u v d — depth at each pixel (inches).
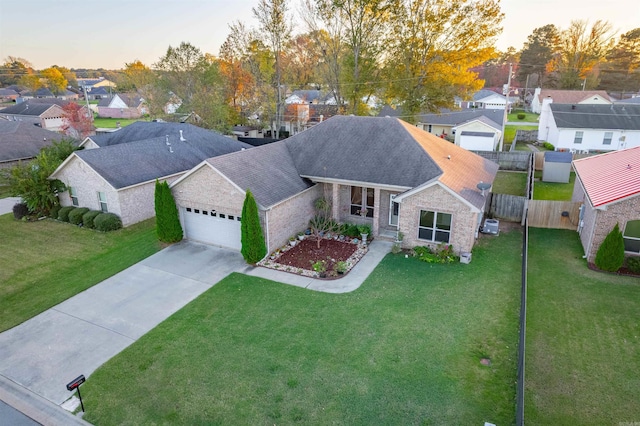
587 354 414.0
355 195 800.3
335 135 839.1
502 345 429.1
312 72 2063.2
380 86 1497.3
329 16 1476.4
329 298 536.1
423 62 1439.5
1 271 649.6
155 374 404.5
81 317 514.0
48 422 354.6
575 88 3038.9
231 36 1791.3
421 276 589.9
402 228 679.7
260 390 375.6
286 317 495.2
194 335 466.3
